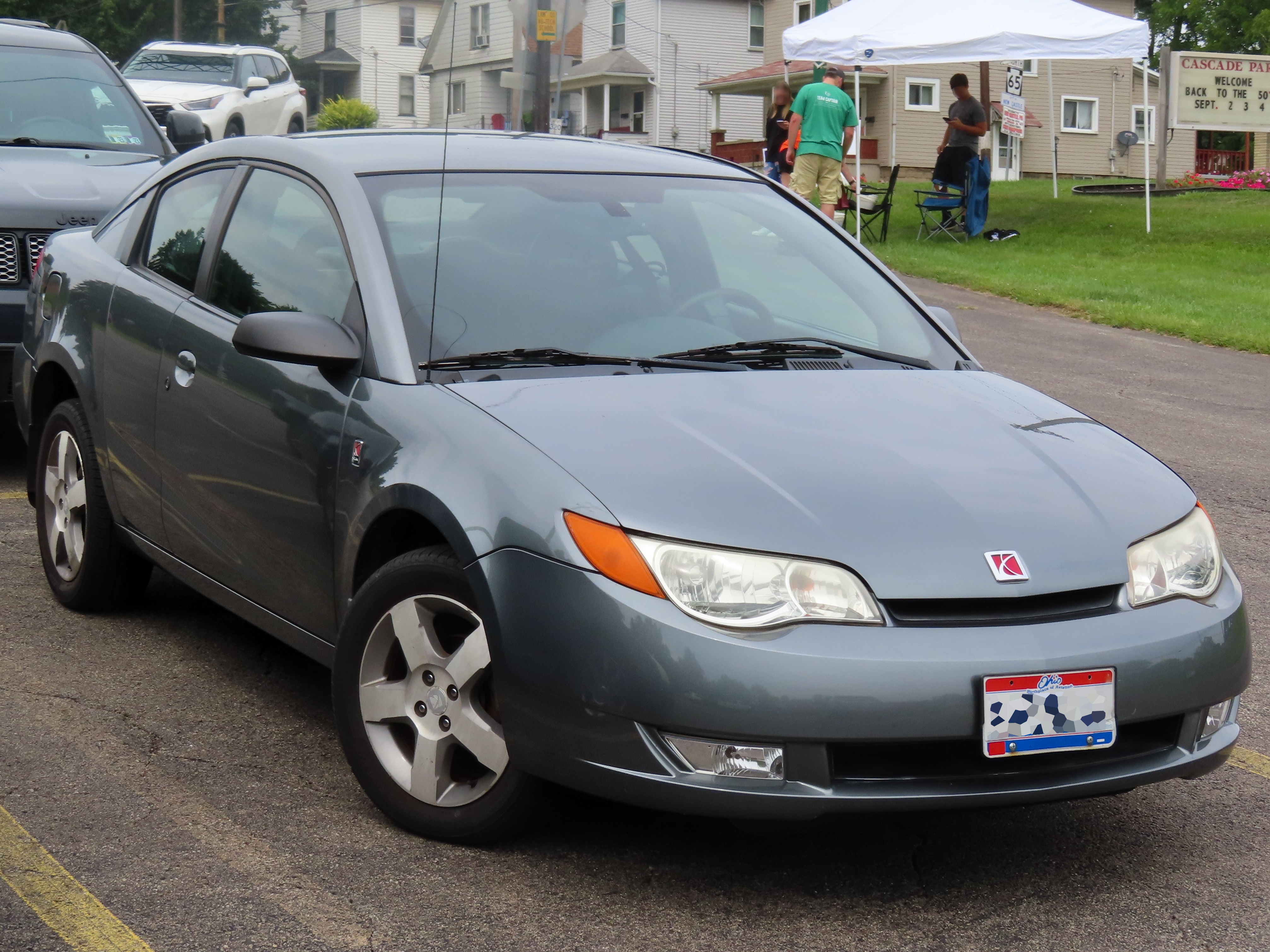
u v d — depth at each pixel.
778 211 4.46
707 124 46.22
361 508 3.31
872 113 38.41
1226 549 6.23
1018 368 10.87
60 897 2.89
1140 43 17.08
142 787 3.46
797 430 3.24
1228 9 56.66
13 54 8.25
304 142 4.21
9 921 2.79
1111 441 3.54
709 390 3.44
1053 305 14.12
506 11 45.81
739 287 4.04
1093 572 2.96
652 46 44.97
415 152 4.10
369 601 3.25
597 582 2.82
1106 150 41.75
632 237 4.02
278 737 3.81
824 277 4.21
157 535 4.33
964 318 13.20
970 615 2.85
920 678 2.75
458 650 3.10
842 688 2.73
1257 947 2.87
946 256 17.42
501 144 4.33
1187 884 3.15
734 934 2.85
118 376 4.44
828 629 2.78
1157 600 3.03
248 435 3.76
